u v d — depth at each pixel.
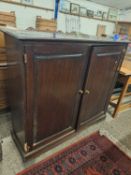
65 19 3.86
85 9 4.12
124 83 1.82
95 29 4.69
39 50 0.86
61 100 1.20
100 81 1.48
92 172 1.27
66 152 1.41
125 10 4.83
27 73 0.88
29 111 1.03
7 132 1.55
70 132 1.52
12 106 1.34
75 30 4.18
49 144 1.36
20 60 0.87
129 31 4.59
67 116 1.37
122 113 2.17
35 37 0.83
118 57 1.53
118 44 1.42
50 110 1.17
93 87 1.43
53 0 3.41
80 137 1.61
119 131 1.78
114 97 1.99
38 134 1.21
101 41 1.22
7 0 2.83
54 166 1.27
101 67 1.37
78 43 1.05
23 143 1.19
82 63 1.18
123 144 1.60
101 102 1.71
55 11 3.54
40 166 1.25
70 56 1.05
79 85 1.28
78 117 1.49
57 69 1.02
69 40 0.98
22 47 0.80
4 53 1.44
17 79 1.02
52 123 1.26
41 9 3.34
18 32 1.00
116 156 1.44
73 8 3.86
